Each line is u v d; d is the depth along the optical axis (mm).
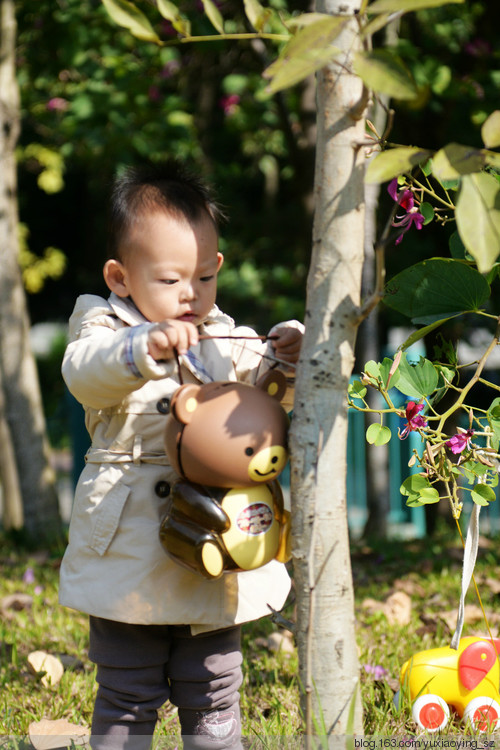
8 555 5262
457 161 1395
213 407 1774
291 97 7617
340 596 1718
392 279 2184
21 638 3344
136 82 6605
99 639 2008
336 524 1711
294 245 12391
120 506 1960
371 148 1997
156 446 1995
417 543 5715
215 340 2166
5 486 6410
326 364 1702
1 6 5773
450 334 6816
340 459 1722
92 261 19422
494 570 4406
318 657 1714
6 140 5781
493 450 2160
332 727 1711
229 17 6840
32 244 20031
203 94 11016
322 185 1706
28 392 5848
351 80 1677
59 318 20766
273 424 1782
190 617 1914
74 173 18078
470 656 2234
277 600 2068
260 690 2666
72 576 1997
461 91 5762
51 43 6551
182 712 2053
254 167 12391
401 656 2908
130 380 1806
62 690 2693
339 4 1689
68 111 6723
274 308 11727
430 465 2166
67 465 13242
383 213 6953
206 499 1772
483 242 1327
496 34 6766
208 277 2020
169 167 2189
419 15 6309
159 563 1916
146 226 1966
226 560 1781
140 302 1998
